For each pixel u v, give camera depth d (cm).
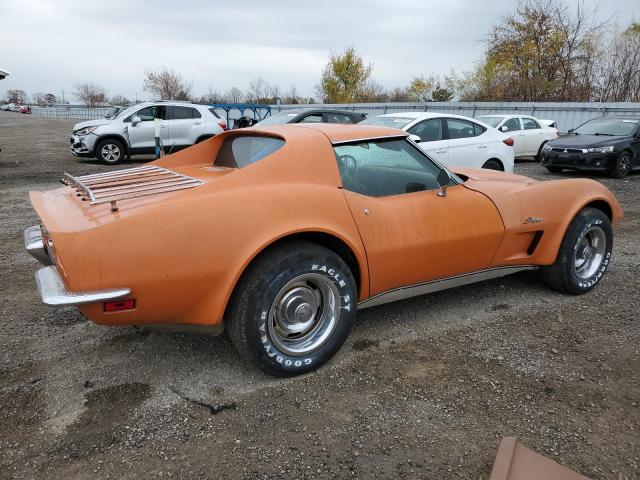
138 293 243
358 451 230
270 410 259
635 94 2448
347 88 4547
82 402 265
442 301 401
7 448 231
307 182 290
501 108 2153
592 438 240
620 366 305
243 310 265
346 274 290
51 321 362
